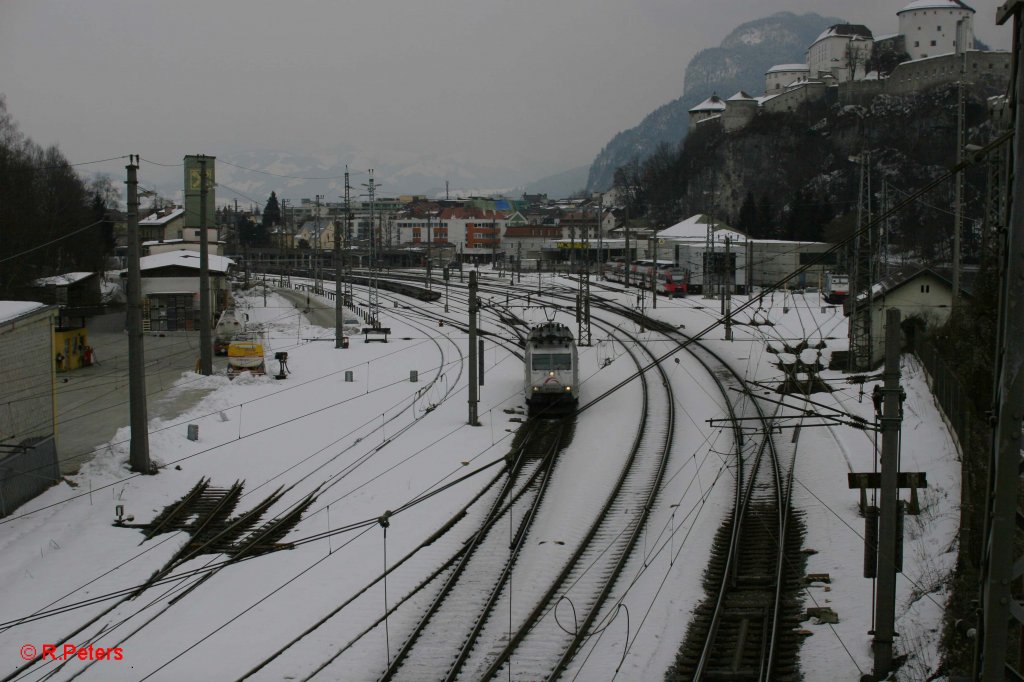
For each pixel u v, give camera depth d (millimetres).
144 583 19625
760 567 20375
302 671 15523
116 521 23562
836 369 46281
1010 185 9656
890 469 15383
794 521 23344
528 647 16438
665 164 178125
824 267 85750
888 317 15430
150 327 64375
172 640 16750
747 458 29547
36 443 25969
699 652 16234
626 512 24188
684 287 80375
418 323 71000
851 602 18344
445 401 40000
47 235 67188
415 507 24656
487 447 31344
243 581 19719
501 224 165125
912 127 127938
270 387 43031
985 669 9609
